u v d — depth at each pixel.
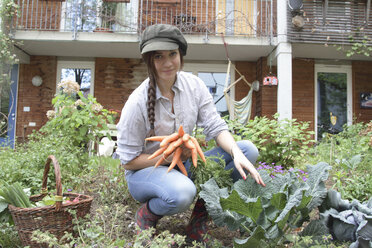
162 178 1.80
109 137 4.18
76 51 8.39
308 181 1.81
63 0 7.74
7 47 7.11
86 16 7.70
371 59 8.93
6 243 1.90
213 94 8.98
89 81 8.95
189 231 2.01
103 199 2.65
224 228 2.27
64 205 1.79
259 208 1.52
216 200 1.65
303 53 8.41
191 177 2.06
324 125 9.01
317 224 1.68
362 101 9.02
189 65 8.98
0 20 7.19
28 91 8.76
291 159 4.34
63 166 3.46
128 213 2.47
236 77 8.99
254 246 1.52
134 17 8.17
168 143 1.77
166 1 7.63
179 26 7.57
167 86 1.91
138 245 1.51
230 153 1.96
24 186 3.08
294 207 1.56
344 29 7.47
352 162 2.89
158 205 1.81
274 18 8.29
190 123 2.02
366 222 1.59
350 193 2.72
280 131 4.21
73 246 1.79
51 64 8.80
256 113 8.94
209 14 8.64
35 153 3.75
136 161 1.92
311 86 8.95
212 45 7.70
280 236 1.52
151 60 1.81
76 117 4.04
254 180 1.75
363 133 5.54
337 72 9.08
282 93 7.30
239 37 7.54
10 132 8.64
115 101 8.89
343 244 1.68
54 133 4.21
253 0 8.62
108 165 3.81
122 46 7.89
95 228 1.67
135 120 1.87
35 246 1.74
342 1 7.60
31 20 7.55
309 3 7.50
